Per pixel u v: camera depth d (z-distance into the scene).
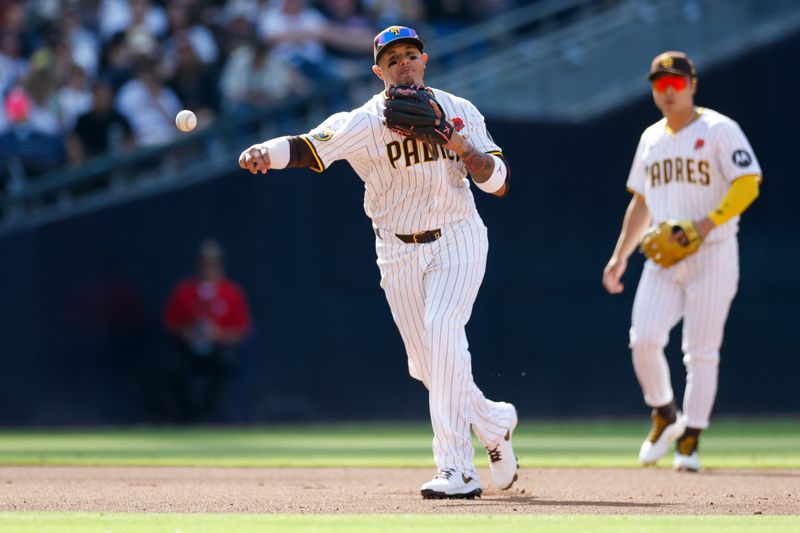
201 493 19.45
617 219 55.94
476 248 18.45
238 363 49.53
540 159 54.44
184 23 55.38
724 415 56.66
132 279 49.88
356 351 52.00
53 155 50.22
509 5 62.06
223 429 48.12
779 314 58.00
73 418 48.91
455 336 18.08
